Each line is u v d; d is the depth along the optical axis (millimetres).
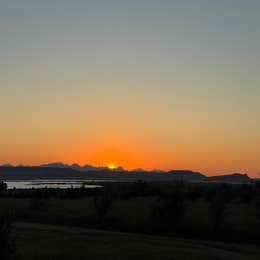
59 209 64812
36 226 49906
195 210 60688
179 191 53188
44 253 31203
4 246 19750
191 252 34281
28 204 71125
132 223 51938
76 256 30500
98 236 42188
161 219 50250
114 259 30078
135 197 89750
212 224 49344
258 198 59031
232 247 39969
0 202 76438
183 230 47875
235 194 83062
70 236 41031
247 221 51219
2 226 20250
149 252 33219
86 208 65312
